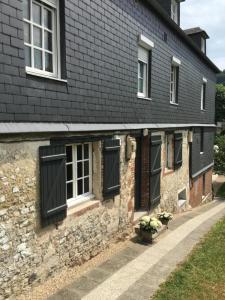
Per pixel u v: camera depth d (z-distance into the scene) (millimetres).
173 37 12188
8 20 4918
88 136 6934
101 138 7430
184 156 14227
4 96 4895
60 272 6176
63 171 6090
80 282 6066
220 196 22688
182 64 13430
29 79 5359
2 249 4910
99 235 7449
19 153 5148
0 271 4898
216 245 8477
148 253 7684
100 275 6402
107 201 7762
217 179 29062
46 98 5754
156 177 10758
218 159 24281
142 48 9820
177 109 13062
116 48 8078
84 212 6836
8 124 4918
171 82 12852
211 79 19047
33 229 5477
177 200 13383
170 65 12016
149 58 10211
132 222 9109
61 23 6109
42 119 5668
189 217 12094
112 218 8023
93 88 7148
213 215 12680
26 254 5359
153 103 10578
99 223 7438
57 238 6059
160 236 9078
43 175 5559
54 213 5812
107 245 7828
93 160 7434
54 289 5734
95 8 7098
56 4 6039
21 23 5145
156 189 10797
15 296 5191
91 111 7105
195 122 15875
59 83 6062
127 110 8789
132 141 8734
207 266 7109
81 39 6648
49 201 5703
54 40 6133
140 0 9211
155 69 10602
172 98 12992
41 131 5461
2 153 4859
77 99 6605
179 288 6043
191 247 8242
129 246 8102
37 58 5809
